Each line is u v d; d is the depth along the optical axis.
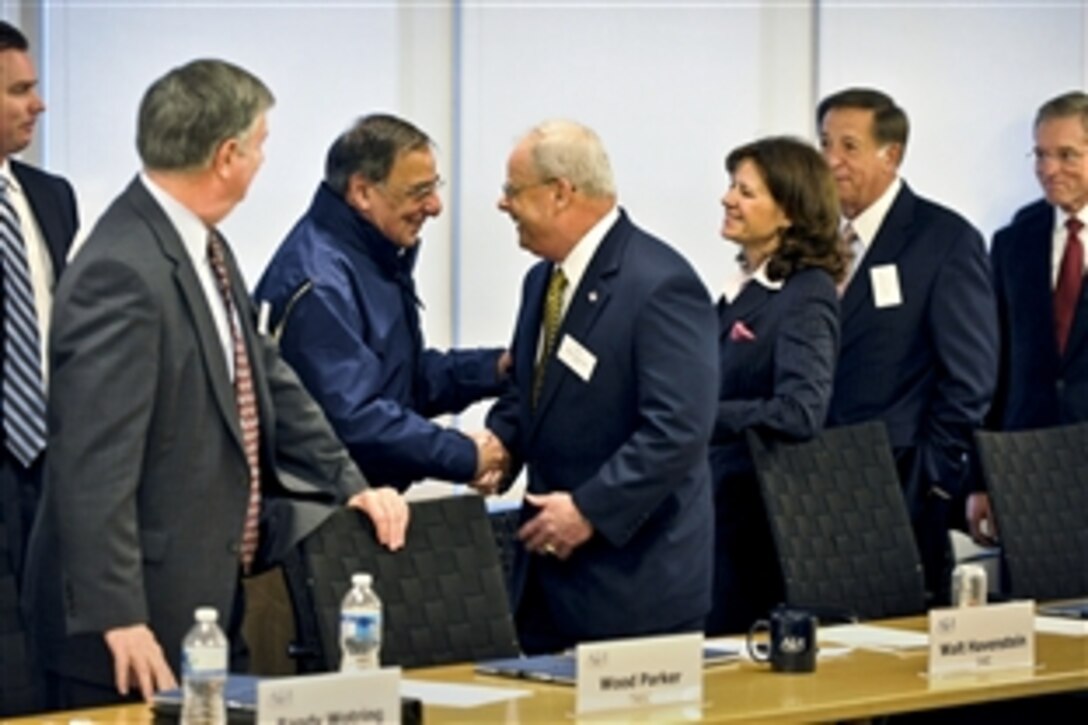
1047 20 10.25
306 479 6.02
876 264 8.47
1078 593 7.76
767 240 7.55
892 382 8.41
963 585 6.38
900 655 6.07
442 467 7.07
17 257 6.72
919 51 9.98
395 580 5.88
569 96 9.16
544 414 6.64
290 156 8.56
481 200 8.97
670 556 6.57
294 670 7.47
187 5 8.30
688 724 4.98
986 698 5.55
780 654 5.75
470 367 7.79
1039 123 9.29
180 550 5.52
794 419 7.26
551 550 6.50
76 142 8.08
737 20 9.55
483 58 8.95
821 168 7.54
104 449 5.30
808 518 7.27
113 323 5.34
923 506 8.37
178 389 5.49
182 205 5.54
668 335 6.43
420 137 7.29
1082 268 9.20
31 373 6.66
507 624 6.02
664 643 5.20
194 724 4.59
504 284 9.05
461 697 5.28
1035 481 7.77
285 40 8.54
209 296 5.62
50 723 4.84
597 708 5.08
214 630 4.63
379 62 8.76
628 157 9.31
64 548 5.33
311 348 7.01
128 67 8.18
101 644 5.53
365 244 7.27
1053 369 9.21
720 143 9.53
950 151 10.07
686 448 6.39
